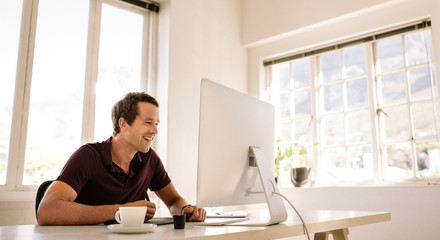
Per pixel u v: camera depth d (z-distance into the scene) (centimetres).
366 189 276
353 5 309
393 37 306
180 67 312
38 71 253
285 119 365
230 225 118
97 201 155
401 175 289
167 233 94
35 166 244
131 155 165
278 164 335
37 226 117
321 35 336
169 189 183
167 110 296
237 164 132
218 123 126
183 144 303
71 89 268
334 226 129
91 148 156
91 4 285
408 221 257
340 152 323
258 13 373
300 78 360
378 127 305
